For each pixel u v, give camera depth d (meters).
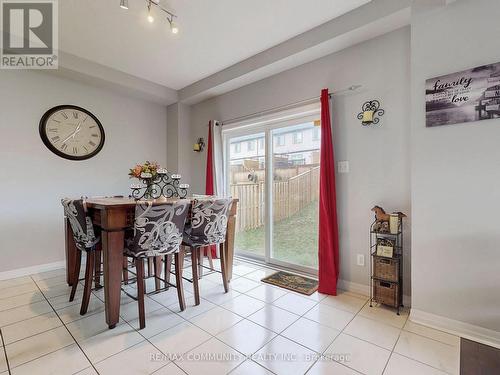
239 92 3.65
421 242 2.00
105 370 1.51
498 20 1.72
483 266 1.77
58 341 1.79
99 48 2.95
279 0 2.19
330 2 2.22
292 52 2.75
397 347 1.72
